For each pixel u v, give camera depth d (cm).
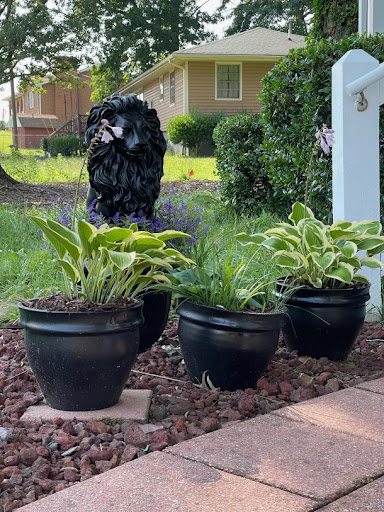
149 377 326
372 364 352
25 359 353
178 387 311
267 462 222
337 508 193
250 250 488
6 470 218
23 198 1078
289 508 191
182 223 407
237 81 2764
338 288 357
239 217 802
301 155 552
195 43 3753
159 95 3216
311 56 538
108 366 266
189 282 314
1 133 4950
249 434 248
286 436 246
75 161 1984
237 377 303
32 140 4641
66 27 2531
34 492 205
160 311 359
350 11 789
